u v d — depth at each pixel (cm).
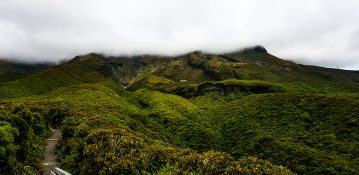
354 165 6481
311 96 11575
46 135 3631
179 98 14238
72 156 2358
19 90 15462
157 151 2023
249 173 1359
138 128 6188
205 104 17200
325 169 6328
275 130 9394
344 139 8206
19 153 2152
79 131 2867
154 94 14388
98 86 13900
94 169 1908
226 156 1591
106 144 2086
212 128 9838
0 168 1714
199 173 1477
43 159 2595
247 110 11500
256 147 8056
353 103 10138
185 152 1975
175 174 1555
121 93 18150
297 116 10119
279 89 18800
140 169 1806
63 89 13400
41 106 5466
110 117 5744
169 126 9025
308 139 8469
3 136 1889
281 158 7188
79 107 6488
